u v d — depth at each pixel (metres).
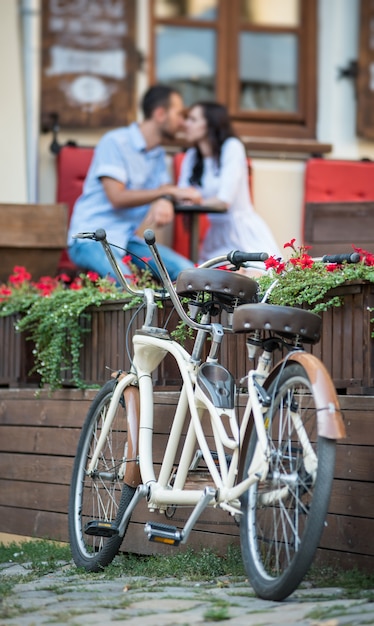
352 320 6.57
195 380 6.09
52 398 8.36
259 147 13.01
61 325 8.28
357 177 12.86
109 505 7.09
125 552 7.41
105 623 5.05
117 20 13.09
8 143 12.23
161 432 7.19
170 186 11.08
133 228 11.30
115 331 8.10
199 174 11.74
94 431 7.13
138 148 11.48
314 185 12.80
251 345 5.71
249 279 5.86
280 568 5.59
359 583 5.75
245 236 11.69
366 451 6.08
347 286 6.57
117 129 12.08
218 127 11.66
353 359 6.55
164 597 5.65
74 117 12.87
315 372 5.23
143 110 11.66
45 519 8.30
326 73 13.68
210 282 5.80
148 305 6.57
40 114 12.79
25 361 9.08
